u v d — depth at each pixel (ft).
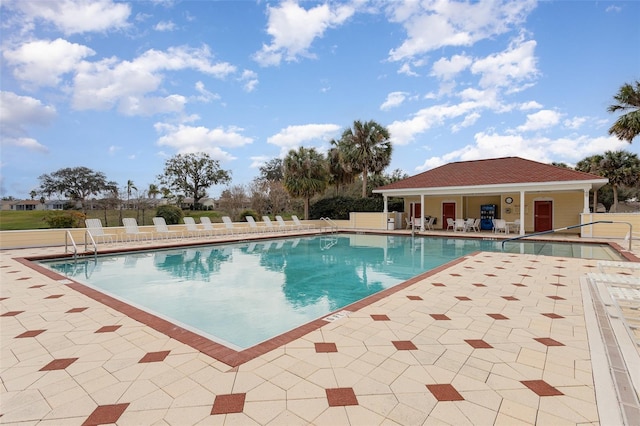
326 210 76.28
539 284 19.13
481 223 64.03
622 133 48.55
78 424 6.46
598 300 15.49
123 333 11.52
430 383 8.06
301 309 16.99
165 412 6.86
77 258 32.04
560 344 10.44
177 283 22.90
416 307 14.64
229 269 28.14
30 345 10.46
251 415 6.75
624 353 9.75
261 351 10.00
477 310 14.16
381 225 65.26
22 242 36.24
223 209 84.99
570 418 6.61
